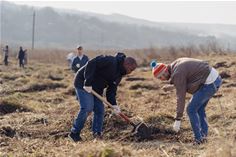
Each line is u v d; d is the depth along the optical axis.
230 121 12.10
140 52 43.72
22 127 12.05
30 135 11.50
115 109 10.84
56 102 17.80
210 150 8.30
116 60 10.47
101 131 11.20
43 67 40.91
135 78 26.00
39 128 12.05
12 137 11.23
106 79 10.61
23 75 28.55
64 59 55.59
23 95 18.73
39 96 19.16
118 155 8.31
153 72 10.01
